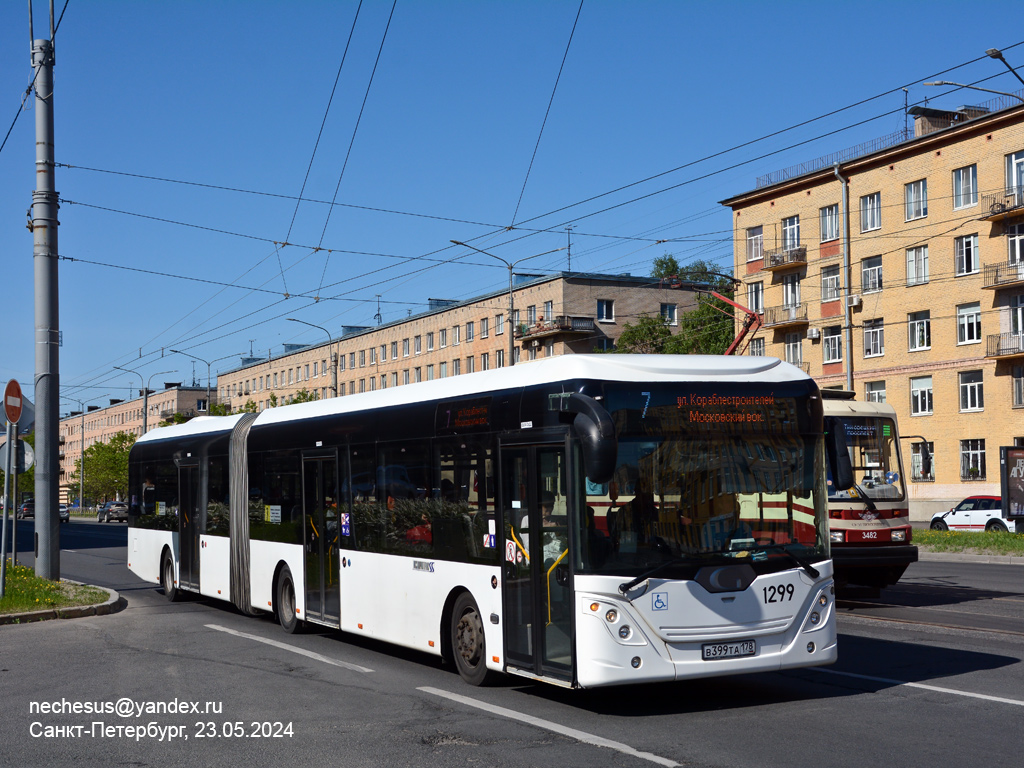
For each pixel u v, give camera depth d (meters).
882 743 6.91
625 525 7.93
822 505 8.59
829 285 49.84
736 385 8.45
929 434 45.25
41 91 18.95
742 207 54.62
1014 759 6.44
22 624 14.58
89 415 154.38
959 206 43.81
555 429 8.24
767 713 7.98
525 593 8.60
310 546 12.92
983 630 12.00
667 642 7.86
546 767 6.56
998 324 42.31
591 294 66.38
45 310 19.00
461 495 9.68
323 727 7.87
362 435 11.72
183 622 14.73
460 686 9.46
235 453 15.41
